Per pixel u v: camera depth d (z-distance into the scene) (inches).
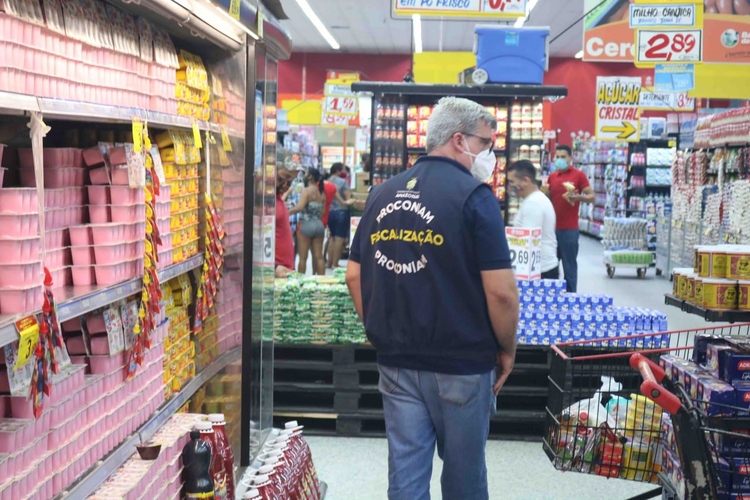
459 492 120.4
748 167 388.5
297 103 904.3
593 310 224.1
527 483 183.8
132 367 110.3
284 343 219.1
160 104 123.2
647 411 136.7
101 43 100.9
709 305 135.3
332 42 1070.4
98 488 100.5
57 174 103.5
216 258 150.8
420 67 615.8
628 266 577.6
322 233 492.1
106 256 103.4
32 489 84.5
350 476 185.5
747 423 118.1
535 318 219.3
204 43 153.1
